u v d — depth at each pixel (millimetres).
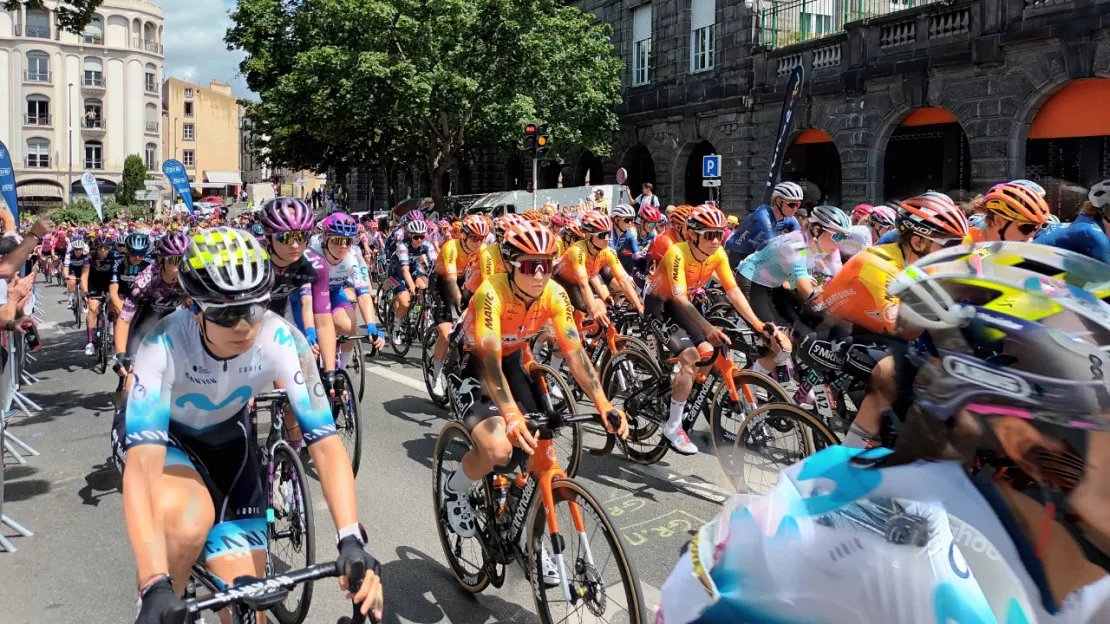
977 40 12820
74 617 3418
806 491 1229
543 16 19359
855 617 1089
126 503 2064
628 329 7391
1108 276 1137
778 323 4848
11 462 5680
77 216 35406
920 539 1091
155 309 4707
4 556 4059
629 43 23031
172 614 1801
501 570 3393
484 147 23359
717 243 4566
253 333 2217
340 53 17953
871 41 14938
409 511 4488
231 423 2609
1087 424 984
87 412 7180
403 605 3422
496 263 5273
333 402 5113
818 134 16750
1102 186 4203
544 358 7320
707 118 19547
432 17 18234
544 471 2928
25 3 10312
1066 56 11711
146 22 59125
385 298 10266
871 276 3123
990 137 12961
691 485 4730
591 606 2729
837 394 3953
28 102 54781
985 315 1059
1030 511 1076
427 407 6840
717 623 1183
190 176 75438
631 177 23328
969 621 1032
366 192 38719
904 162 15117
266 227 4129
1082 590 1057
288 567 3258
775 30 17797
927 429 1151
